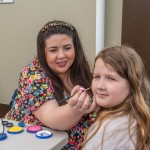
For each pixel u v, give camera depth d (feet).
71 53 4.08
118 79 2.97
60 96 3.93
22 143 2.98
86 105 2.98
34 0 8.89
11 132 3.22
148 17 7.29
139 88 3.06
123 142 2.75
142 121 2.88
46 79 3.85
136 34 7.52
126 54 3.11
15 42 9.70
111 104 3.01
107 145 2.78
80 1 8.09
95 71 3.11
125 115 2.90
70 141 3.86
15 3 9.29
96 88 3.06
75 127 3.87
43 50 4.05
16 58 9.85
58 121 3.25
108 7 8.00
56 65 4.02
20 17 9.33
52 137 3.17
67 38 4.02
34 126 3.42
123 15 7.60
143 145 2.78
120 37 7.98
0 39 10.03
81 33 8.27
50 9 8.67
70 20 8.39
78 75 4.39
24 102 3.76
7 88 10.37
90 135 2.95
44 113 3.49
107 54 3.08
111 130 2.78
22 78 3.97
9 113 4.13
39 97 3.63
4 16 9.66
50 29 3.98
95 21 7.96
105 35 8.26
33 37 9.24
